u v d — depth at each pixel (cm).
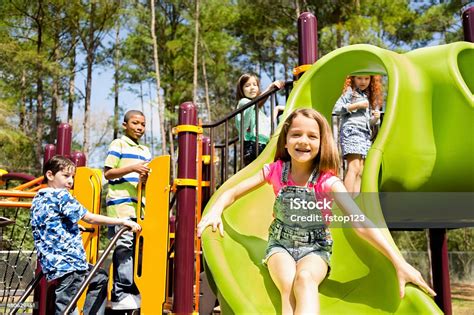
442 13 1720
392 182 252
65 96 2141
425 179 254
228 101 2309
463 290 1495
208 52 2141
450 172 252
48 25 1939
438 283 430
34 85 2044
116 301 334
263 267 237
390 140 243
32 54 1708
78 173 380
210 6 2097
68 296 287
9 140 1577
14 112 1716
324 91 308
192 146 329
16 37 1948
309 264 209
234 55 2281
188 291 308
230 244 249
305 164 232
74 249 294
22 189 440
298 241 220
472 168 248
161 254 312
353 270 228
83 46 2025
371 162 234
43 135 2116
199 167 366
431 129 255
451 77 248
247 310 196
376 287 214
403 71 258
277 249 220
